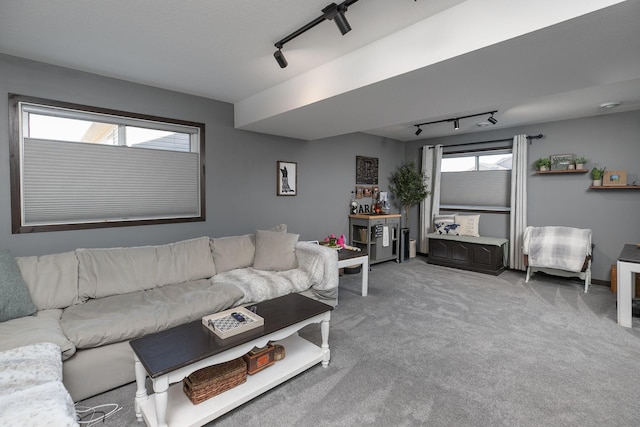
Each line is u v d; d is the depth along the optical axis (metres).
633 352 2.51
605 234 4.45
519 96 2.68
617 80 2.30
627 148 4.27
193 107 3.61
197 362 1.61
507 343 2.65
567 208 4.75
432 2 1.85
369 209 5.98
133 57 2.62
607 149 4.41
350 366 2.28
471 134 5.71
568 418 1.76
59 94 2.79
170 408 1.69
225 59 2.66
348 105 2.95
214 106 3.78
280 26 2.14
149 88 3.29
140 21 2.07
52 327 1.92
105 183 3.05
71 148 2.86
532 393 1.98
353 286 4.28
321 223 5.11
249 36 2.28
